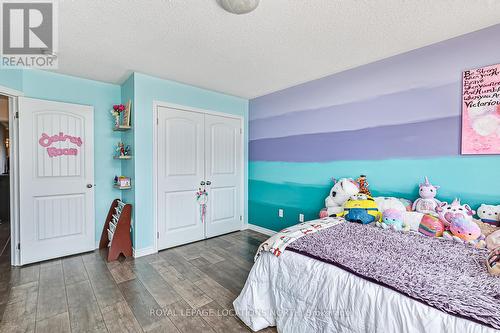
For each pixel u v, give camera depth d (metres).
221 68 2.58
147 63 2.44
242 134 3.85
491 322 0.87
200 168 3.34
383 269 1.25
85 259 2.66
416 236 1.76
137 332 1.54
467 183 1.89
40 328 1.57
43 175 2.57
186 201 3.20
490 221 1.73
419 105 2.12
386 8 1.55
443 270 1.23
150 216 2.85
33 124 2.50
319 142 2.90
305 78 2.89
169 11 1.57
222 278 2.26
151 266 2.50
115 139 3.15
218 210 3.58
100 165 3.04
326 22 1.71
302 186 3.11
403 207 2.07
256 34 1.87
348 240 1.66
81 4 1.49
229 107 3.65
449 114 1.97
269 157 3.57
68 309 1.76
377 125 2.39
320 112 2.88
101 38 1.92
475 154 1.85
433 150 2.05
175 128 3.07
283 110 3.32
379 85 2.37
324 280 1.35
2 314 1.70
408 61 2.18
